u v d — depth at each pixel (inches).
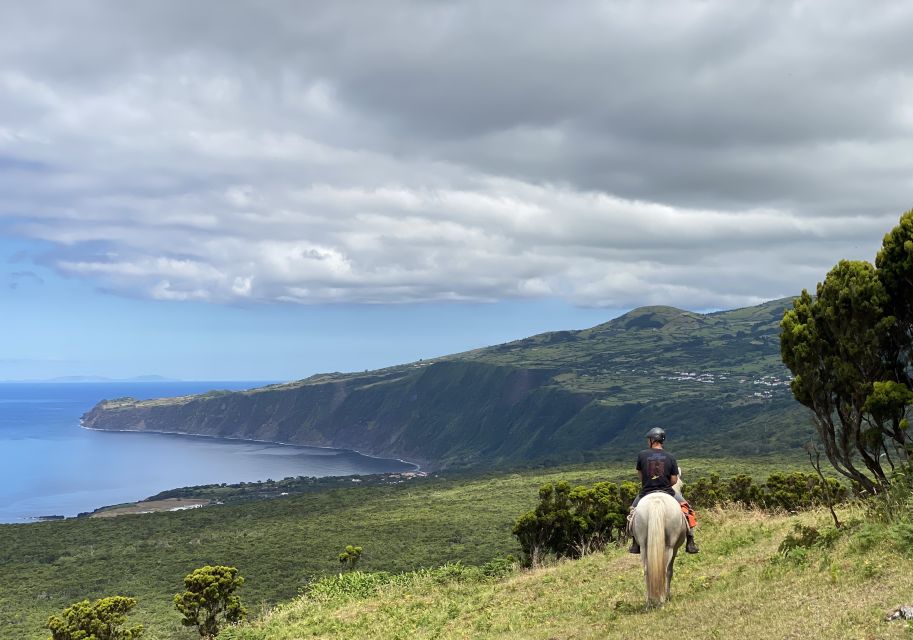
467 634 523.5
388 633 604.1
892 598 313.7
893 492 480.7
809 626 306.8
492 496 7396.7
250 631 740.0
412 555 4424.2
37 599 3946.9
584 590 578.2
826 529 497.7
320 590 933.2
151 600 3644.2
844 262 636.1
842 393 637.3
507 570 896.9
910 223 592.1
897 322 613.9
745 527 667.4
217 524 6914.4
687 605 398.0
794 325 663.8
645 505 419.2
